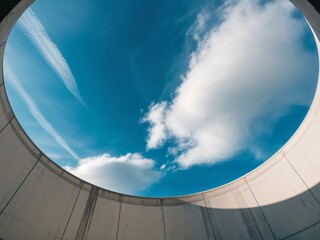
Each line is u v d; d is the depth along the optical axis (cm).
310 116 1153
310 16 586
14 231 940
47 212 1090
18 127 1045
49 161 1201
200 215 1385
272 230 1184
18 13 592
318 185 1086
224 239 1269
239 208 1338
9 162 974
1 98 920
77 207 1218
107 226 1256
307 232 1069
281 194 1225
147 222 1348
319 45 904
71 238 1125
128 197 1422
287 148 1262
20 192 1009
